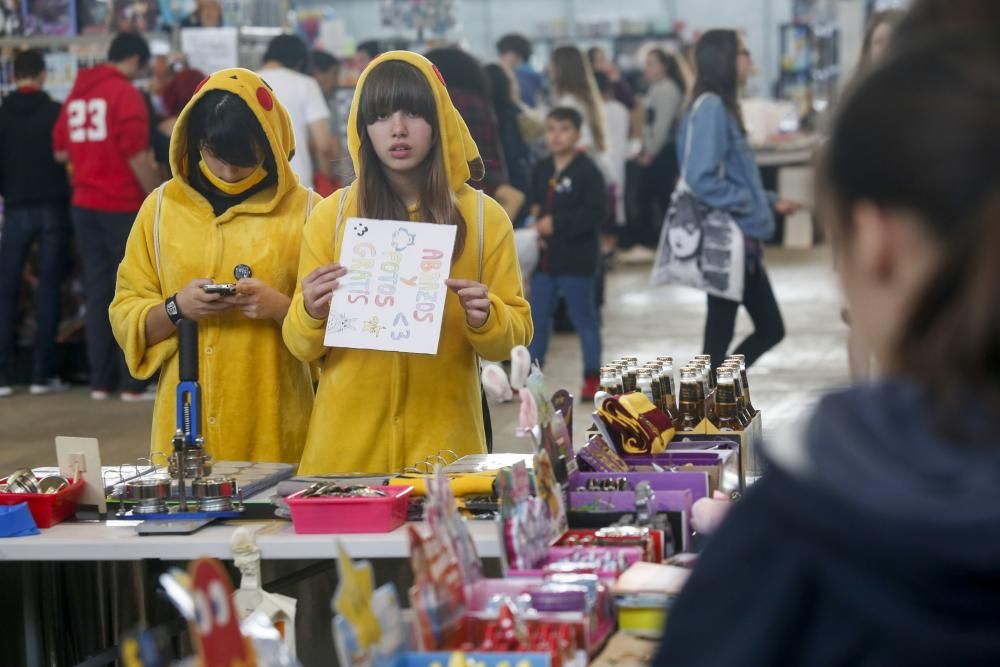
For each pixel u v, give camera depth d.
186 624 3.52
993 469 1.11
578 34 25.58
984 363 1.14
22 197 9.66
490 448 4.29
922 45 1.18
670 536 3.16
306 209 4.25
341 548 2.01
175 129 4.14
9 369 10.16
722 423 4.17
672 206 7.09
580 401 8.59
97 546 3.16
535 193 8.56
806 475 1.14
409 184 3.87
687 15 27.66
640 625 2.65
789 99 23.91
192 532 3.22
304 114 8.73
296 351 3.90
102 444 7.93
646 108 17.05
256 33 10.66
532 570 2.76
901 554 1.08
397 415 3.89
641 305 13.34
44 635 3.66
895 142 1.13
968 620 1.09
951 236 1.11
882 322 1.19
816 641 1.15
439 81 3.80
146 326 4.12
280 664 2.15
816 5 24.55
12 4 10.51
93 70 9.14
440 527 2.43
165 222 4.22
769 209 7.05
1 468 7.34
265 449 4.19
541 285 8.54
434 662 2.15
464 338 3.93
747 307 7.14
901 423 1.16
